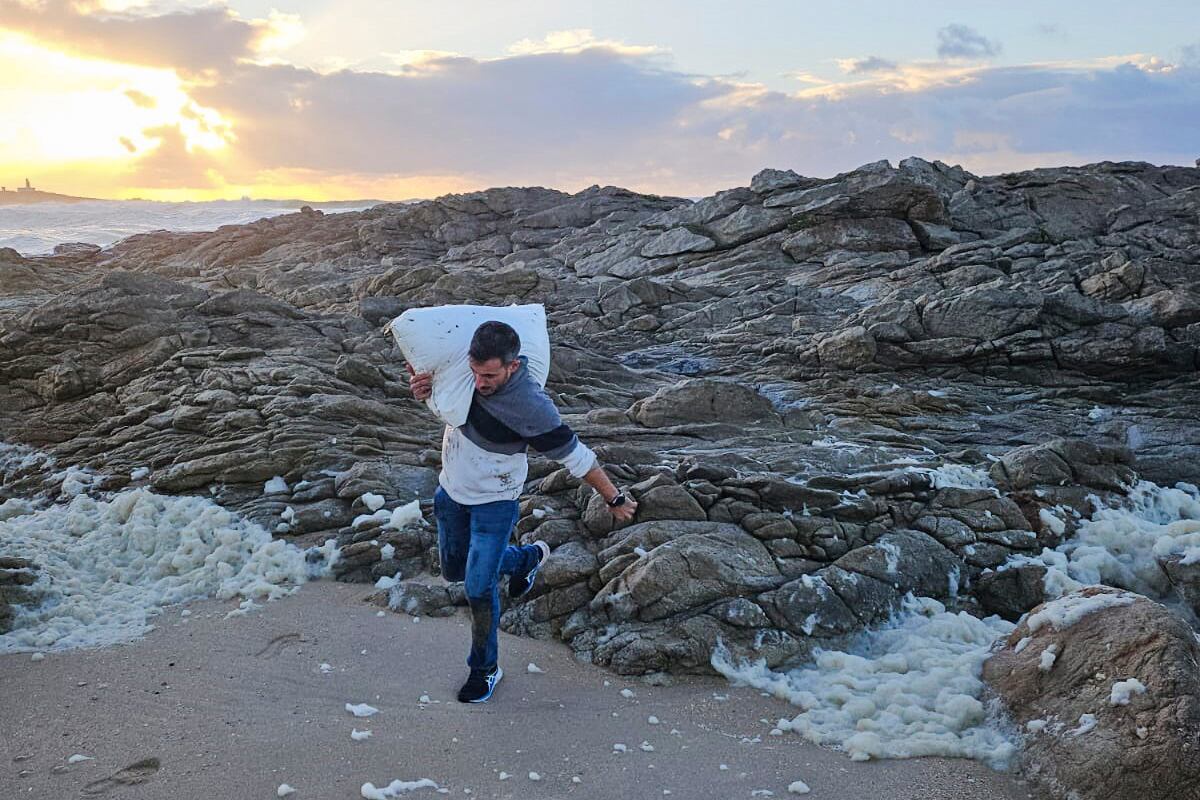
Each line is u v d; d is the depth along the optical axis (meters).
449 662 4.87
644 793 3.66
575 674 4.82
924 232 19.44
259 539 6.38
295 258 28.30
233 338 10.92
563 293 17.20
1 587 5.33
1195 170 24.02
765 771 3.87
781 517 5.81
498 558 4.38
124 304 10.60
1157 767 3.52
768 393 11.16
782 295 15.73
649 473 6.51
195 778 3.62
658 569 5.22
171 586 5.80
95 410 9.30
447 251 27.66
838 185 20.38
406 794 3.56
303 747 3.89
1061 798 3.67
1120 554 5.93
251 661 4.77
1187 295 10.94
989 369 11.26
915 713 4.27
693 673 4.85
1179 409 9.84
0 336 10.32
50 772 3.65
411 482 7.06
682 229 21.47
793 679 4.82
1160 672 3.78
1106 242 17.30
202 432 8.26
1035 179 21.94
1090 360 10.80
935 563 5.67
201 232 34.59
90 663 4.71
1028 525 6.09
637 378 12.02
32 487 7.83
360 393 9.29
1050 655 4.20
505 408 4.16
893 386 10.89
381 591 5.73
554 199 29.39
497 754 3.92
